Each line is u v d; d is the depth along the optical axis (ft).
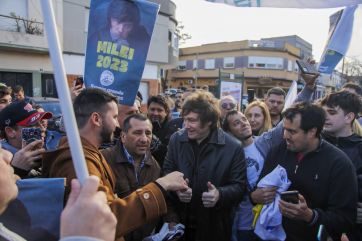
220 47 143.33
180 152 7.92
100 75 7.64
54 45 2.50
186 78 156.56
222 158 7.54
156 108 12.69
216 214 7.43
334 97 7.81
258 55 134.31
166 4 63.87
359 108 7.75
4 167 2.99
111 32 7.67
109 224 2.43
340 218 5.98
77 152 2.48
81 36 50.98
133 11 7.75
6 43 43.37
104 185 4.53
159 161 11.05
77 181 2.48
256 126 10.46
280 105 12.02
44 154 4.88
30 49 45.98
